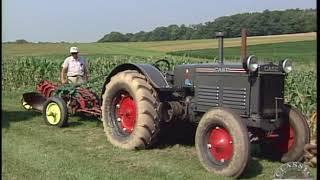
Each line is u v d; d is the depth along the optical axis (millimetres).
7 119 9688
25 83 19141
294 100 11055
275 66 6203
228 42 60875
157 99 7047
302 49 52188
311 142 6355
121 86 7266
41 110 10375
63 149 7094
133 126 7285
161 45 62844
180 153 6969
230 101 6367
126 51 54812
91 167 6086
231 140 5801
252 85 6113
